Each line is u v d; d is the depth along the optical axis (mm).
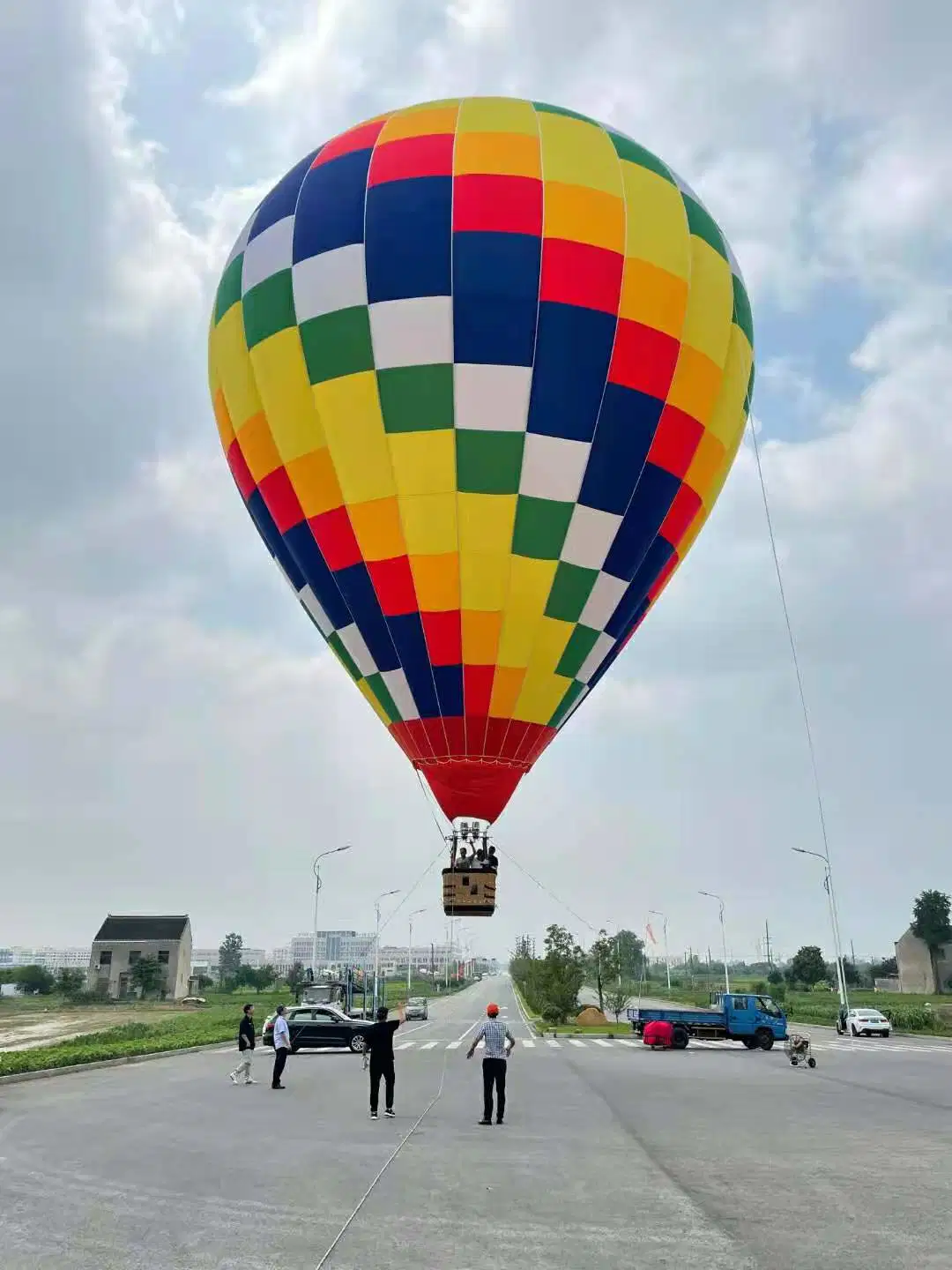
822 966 115250
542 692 18109
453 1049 32969
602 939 62812
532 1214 8703
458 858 17656
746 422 21062
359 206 18000
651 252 18125
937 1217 8609
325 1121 14727
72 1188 9820
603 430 17656
